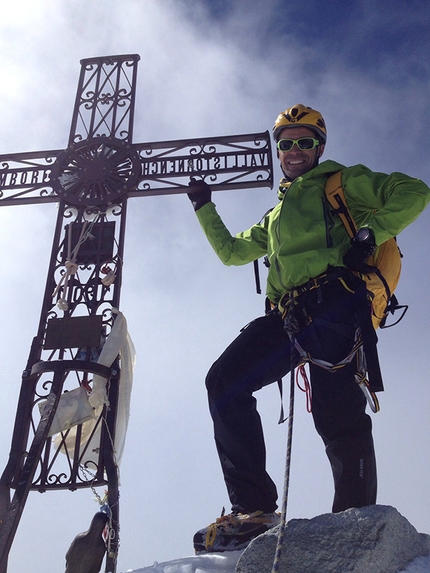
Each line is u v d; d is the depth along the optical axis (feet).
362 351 6.12
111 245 10.55
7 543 8.18
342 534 5.06
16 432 9.29
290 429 5.49
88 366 9.45
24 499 8.59
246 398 6.91
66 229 10.75
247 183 10.57
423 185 6.52
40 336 9.95
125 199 10.85
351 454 5.93
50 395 9.34
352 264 6.27
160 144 11.08
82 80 12.16
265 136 10.83
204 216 8.53
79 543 7.73
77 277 10.42
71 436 9.56
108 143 11.21
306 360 6.37
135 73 12.06
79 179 11.03
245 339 7.06
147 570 6.37
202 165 10.84
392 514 5.15
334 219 6.87
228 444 6.79
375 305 6.41
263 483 6.68
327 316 6.31
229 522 6.49
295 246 6.76
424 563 5.24
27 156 11.46
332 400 6.05
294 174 7.52
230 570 6.12
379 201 6.77
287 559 5.10
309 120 7.49
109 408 9.46
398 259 6.66
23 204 11.14
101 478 9.06
